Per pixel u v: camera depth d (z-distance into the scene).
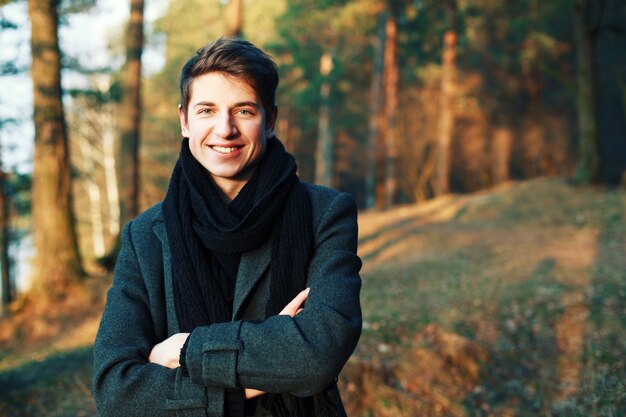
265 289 1.22
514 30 19.97
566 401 4.39
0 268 11.89
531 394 4.62
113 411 1.09
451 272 8.64
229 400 1.08
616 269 7.66
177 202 1.24
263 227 1.17
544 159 27.48
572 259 8.59
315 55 21.94
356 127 25.89
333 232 1.25
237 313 1.18
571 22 20.56
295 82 22.27
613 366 4.84
